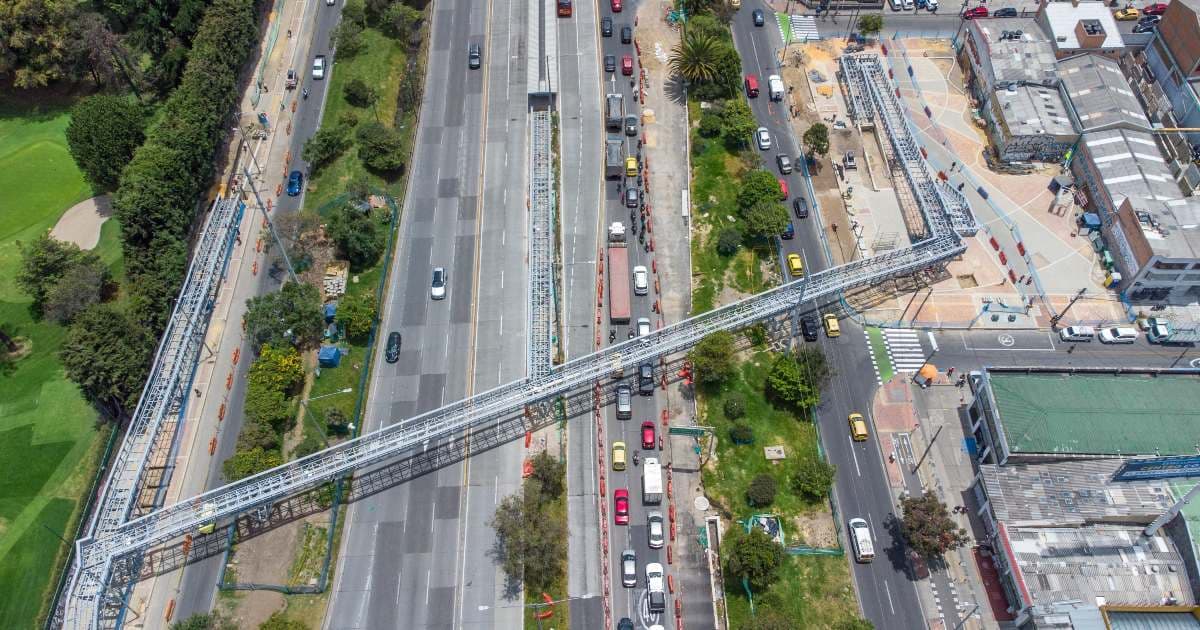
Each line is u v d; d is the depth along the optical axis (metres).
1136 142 171.62
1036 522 126.69
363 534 131.38
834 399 146.25
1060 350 152.62
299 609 124.06
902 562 129.38
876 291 160.50
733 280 159.50
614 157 172.12
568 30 199.75
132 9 188.38
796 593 126.12
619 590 126.69
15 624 121.81
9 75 188.12
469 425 135.62
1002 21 193.50
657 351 142.00
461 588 126.69
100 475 134.75
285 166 174.75
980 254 165.38
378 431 131.75
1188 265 151.00
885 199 172.75
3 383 144.88
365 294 156.38
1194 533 123.56
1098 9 194.50
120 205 150.25
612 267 156.62
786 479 137.12
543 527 123.12
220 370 146.75
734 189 172.12
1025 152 178.75
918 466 139.00
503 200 170.50
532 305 149.62
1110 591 120.81
